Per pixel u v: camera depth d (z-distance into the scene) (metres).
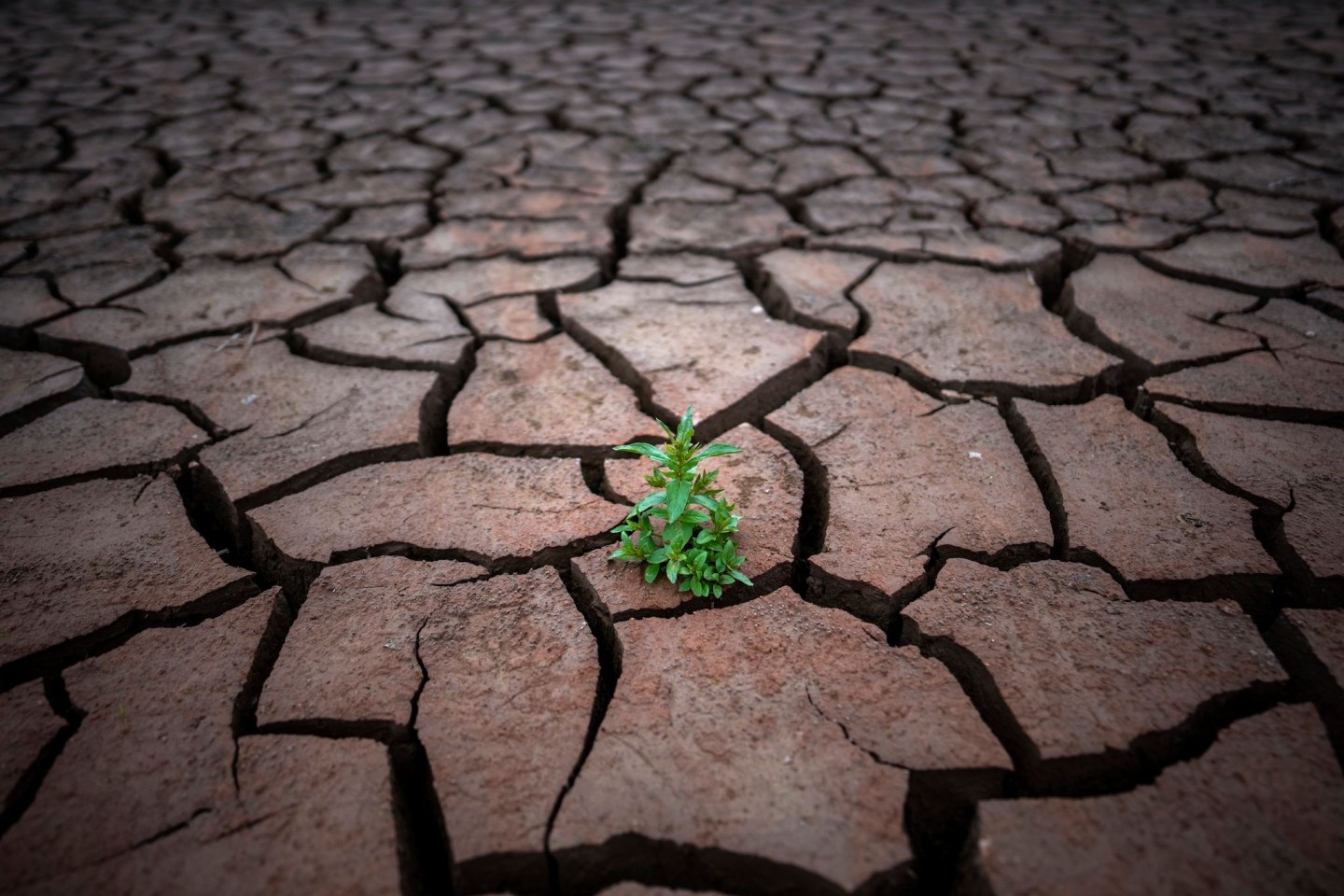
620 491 0.79
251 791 0.58
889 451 0.83
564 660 0.65
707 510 0.71
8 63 2.12
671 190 1.37
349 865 0.55
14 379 0.93
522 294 1.09
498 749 0.60
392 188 1.39
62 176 1.43
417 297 1.08
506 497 0.78
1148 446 0.82
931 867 0.57
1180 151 1.46
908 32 2.42
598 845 0.56
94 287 1.09
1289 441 0.81
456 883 0.56
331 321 1.04
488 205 1.32
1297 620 0.65
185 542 0.74
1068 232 1.19
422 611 0.69
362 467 0.83
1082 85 1.87
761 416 0.90
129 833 0.56
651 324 1.02
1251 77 1.88
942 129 1.62
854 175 1.41
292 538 0.75
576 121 1.70
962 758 0.59
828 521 0.75
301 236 1.23
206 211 1.31
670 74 2.02
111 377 0.98
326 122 1.71
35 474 0.81
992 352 0.96
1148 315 1.00
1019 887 0.53
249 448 0.84
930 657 0.64
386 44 2.36
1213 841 0.54
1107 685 0.62
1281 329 0.97
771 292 1.10
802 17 2.66
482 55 2.23
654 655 0.65
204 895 0.53
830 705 0.62
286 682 0.64
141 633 0.67
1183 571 0.70
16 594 0.70
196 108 1.80
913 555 0.72
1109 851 0.54
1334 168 1.34
